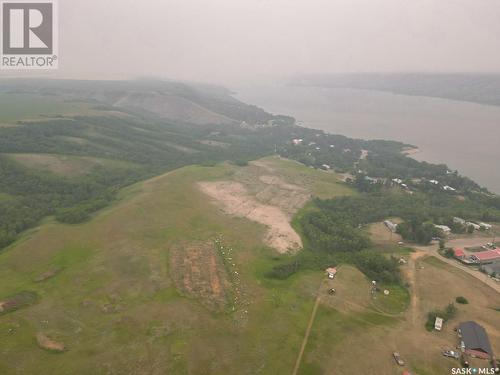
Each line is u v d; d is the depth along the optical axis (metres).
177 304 94.88
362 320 92.44
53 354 77.19
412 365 77.88
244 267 116.69
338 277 112.19
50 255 114.69
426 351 81.62
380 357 79.88
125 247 120.06
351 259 123.25
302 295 102.12
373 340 85.00
